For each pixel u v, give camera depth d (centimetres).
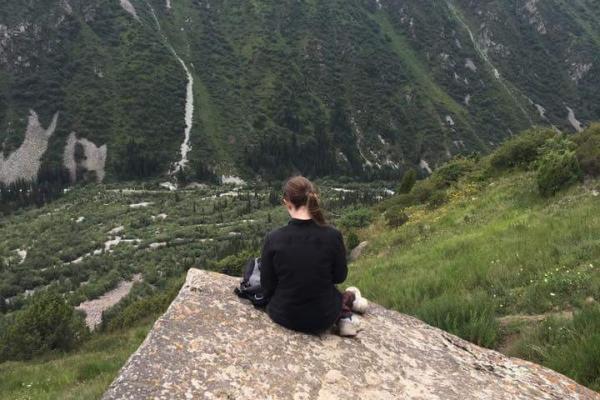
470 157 3319
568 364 557
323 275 412
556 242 1124
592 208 1368
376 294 1123
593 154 1805
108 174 19538
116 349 1644
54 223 13350
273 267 422
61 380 1198
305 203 417
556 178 1781
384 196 17188
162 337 393
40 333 2219
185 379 351
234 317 438
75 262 10288
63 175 19150
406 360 445
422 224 2242
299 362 394
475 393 416
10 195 17475
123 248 11050
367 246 2367
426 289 1041
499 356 525
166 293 3103
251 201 15825
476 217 1945
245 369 373
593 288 779
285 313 421
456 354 495
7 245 11675
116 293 8612
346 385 382
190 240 11506
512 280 958
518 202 1905
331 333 449
